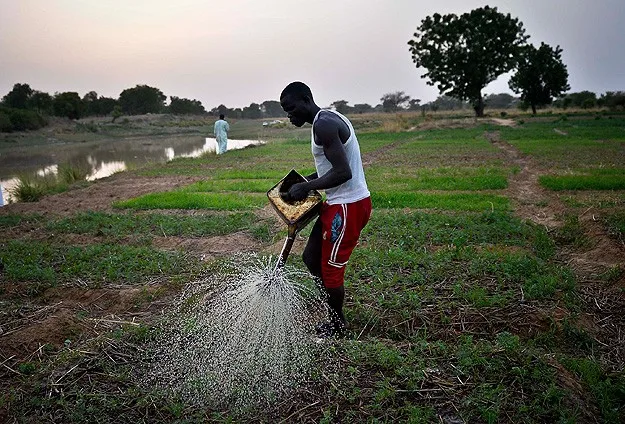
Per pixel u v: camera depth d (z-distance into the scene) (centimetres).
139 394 383
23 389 393
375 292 559
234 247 803
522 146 2425
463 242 747
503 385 372
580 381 395
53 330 496
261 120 11494
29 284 635
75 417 360
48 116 6341
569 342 471
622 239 718
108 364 420
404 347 437
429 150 2464
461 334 479
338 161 411
